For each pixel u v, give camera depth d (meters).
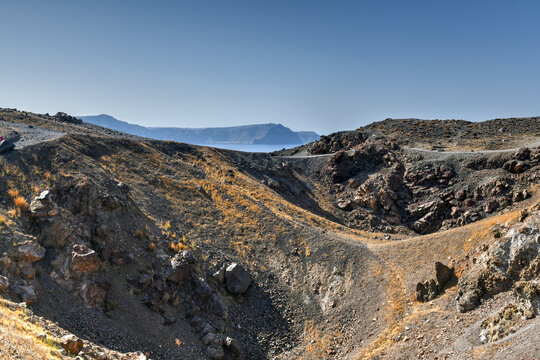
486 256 33.38
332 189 95.62
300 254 50.19
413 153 95.44
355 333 37.12
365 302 40.56
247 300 41.22
